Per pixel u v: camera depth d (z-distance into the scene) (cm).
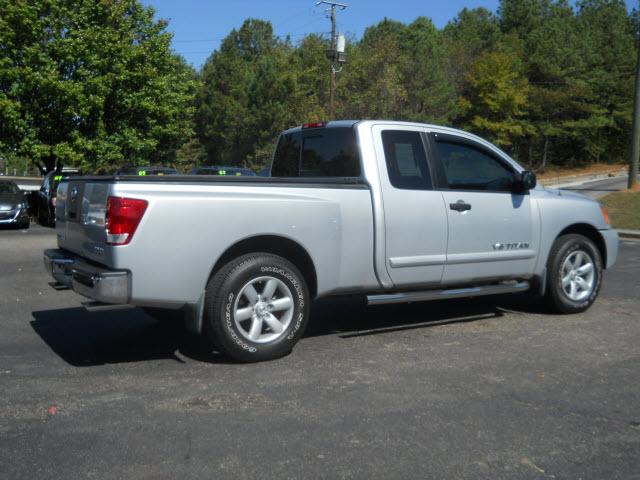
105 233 503
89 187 543
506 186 678
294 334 553
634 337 626
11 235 1677
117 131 2408
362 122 610
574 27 8281
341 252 576
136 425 409
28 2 2233
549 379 498
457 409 436
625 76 7394
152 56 2447
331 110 3853
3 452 370
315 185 566
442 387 479
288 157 689
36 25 2162
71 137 2298
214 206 515
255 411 432
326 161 638
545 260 701
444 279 633
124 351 580
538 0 8669
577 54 7225
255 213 532
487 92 5991
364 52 4747
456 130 656
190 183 514
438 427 405
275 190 545
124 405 444
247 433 396
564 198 721
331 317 713
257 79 5766
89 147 2259
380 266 594
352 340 616
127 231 490
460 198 637
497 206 661
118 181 494
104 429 403
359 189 585
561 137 7144
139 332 649
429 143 633
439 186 630
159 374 512
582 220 726
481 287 662
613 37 8188
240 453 369
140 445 379
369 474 344
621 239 1733
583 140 7194
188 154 6050
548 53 6944
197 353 573
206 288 525
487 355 563
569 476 343
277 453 369
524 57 7019
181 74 2717
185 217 505
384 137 610
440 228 623
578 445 380
